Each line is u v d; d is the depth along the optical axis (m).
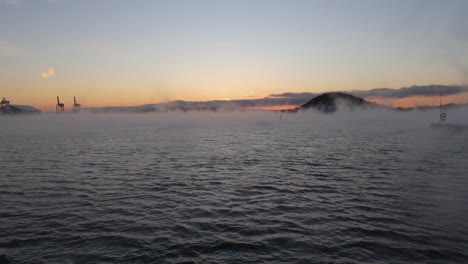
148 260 10.23
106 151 42.00
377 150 41.50
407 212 14.85
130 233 12.44
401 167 27.61
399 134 73.38
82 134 80.94
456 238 11.83
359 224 13.34
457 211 14.96
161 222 13.66
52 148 46.44
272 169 27.20
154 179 22.77
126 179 22.78
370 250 10.88
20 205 16.12
